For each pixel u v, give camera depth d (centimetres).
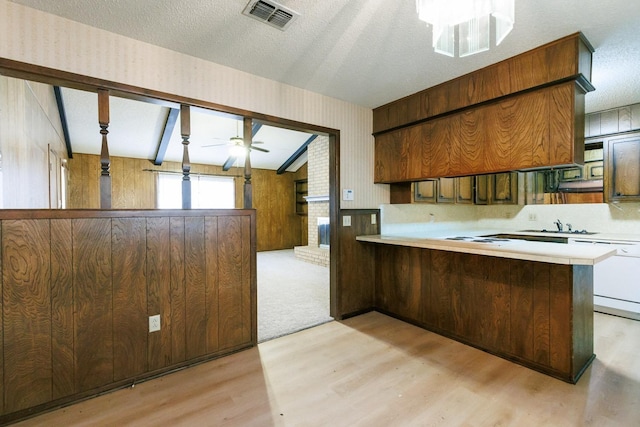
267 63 250
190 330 237
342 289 332
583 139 229
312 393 201
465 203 425
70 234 192
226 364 239
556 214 424
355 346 268
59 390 189
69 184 661
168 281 227
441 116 295
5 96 216
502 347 246
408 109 322
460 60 245
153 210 221
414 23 196
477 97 263
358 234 344
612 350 251
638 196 337
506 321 243
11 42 176
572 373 208
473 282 265
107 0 173
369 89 303
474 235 367
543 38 213
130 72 213
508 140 247
